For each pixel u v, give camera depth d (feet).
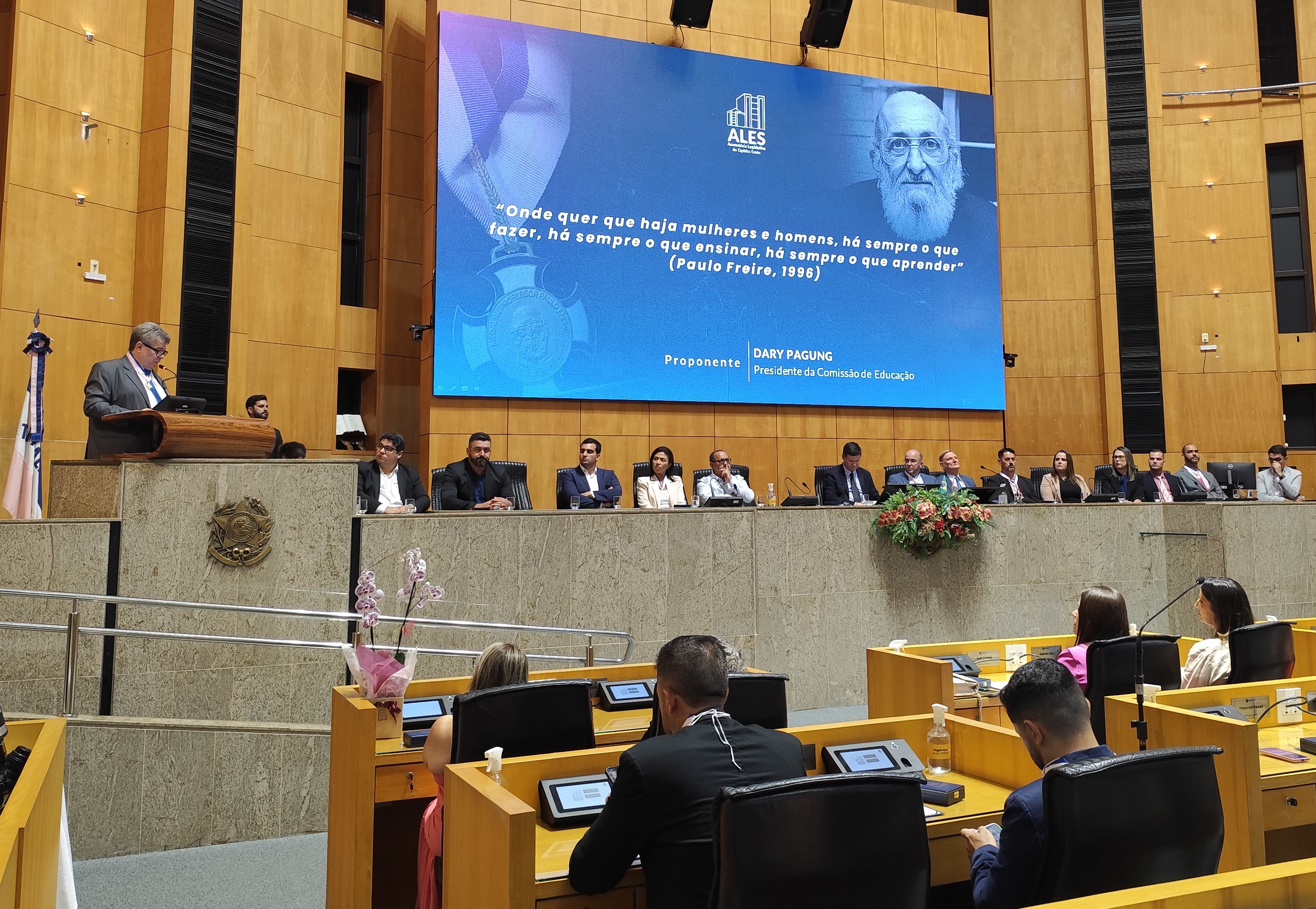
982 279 38.45
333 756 12.37
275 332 33.04
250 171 32.17
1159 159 40.75
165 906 12.81
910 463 29.40
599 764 9.21
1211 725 10.36
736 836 5.98
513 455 32.53
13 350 27.27
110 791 14.90
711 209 34.83
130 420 16.83
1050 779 6.44
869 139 37.17
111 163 29.91
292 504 17.48
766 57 37.01
